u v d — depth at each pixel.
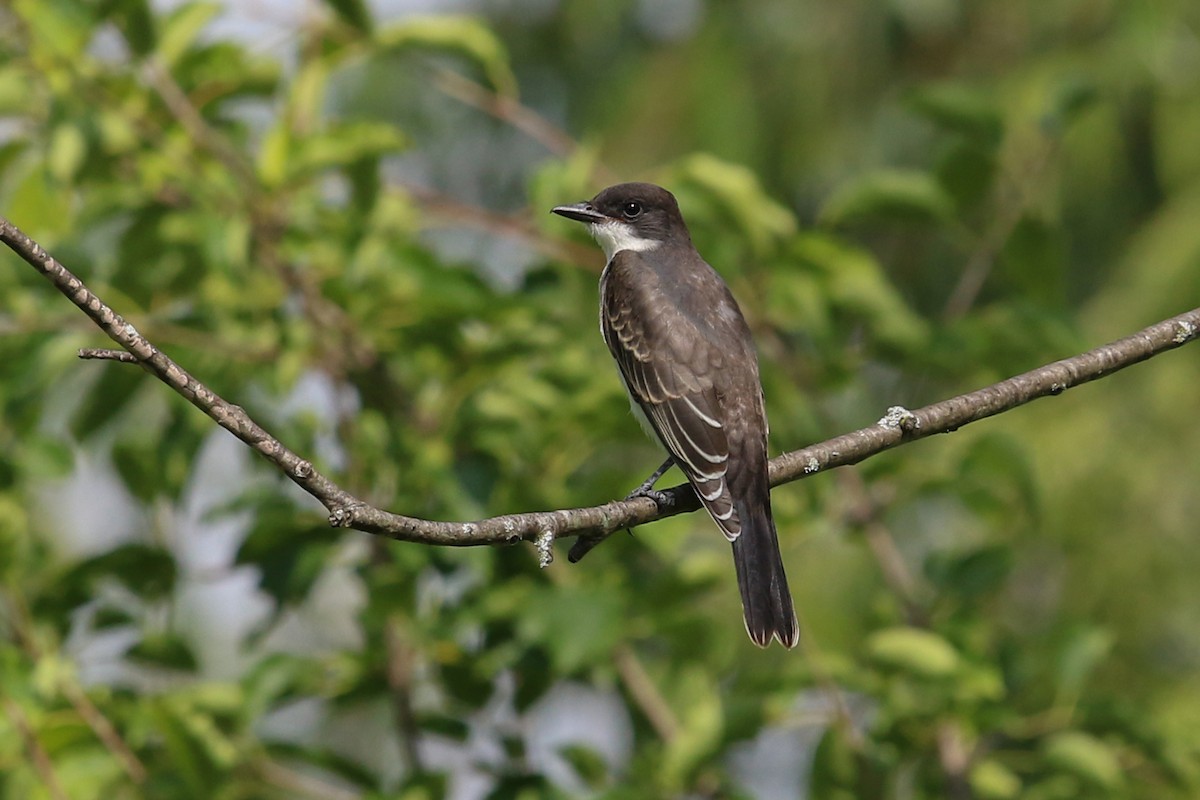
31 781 9.62
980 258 11.84
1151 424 17.34
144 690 11.02
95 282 10.66
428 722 10.91
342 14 11.02
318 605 16.20
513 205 20.73
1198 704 16.59
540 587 10.33
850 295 11.10
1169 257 17.16
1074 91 11.63
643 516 8.09
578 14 19.64
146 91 10.68
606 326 10.69
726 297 10.70
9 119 10.80
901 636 9.84
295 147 10.38
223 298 11.21
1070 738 10.02
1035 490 11.13
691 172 10.95
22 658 9.61
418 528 7.02
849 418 13.79
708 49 19.34
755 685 10.20
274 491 10.60
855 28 19.33
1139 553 17.12
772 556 9.25
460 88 11.59
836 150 19.30
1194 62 18.05
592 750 10.86
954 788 10.16
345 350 10.94
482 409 10.68
